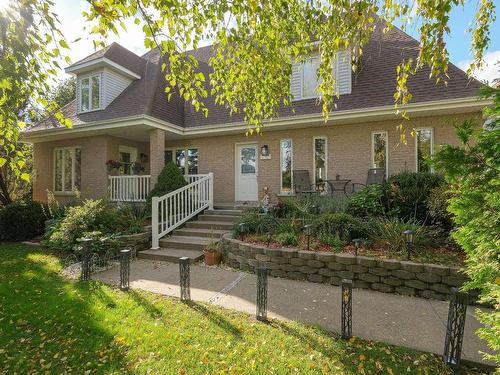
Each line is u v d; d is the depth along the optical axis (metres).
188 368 2.86
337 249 5.48
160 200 7.94
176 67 3.22
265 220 6.98
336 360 2.90
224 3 3.12
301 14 3.44
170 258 6.87
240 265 6.13
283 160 10.44
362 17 2.99
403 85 3.33
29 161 12.84
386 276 4.76
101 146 11.12
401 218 6.58
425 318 3.80
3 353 3.22
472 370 2.76
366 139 9.32
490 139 2.48
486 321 2.45
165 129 10.35
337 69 9.44
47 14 2.80
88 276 5.40
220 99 4.31
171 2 2.72
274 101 4.25
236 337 3.35
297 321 3.70
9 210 8.92
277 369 2.79
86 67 11.14
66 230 6.96
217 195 11.30
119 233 7.23
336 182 9.51
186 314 3.93
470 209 2.70
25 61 3.12
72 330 3.60
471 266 2.88
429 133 8.62
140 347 3.21
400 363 2.85
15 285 5.13
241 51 3.74
